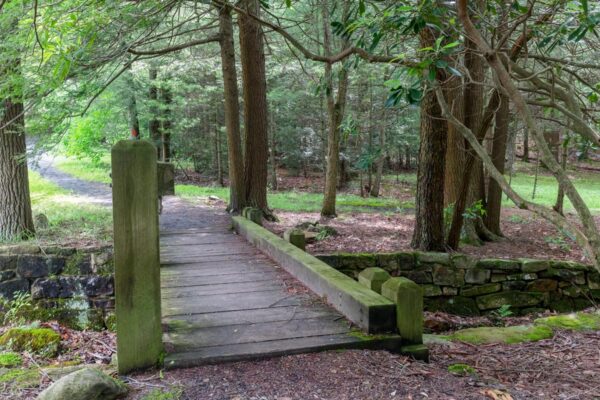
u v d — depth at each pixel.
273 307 4.25
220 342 3.40
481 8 4.51
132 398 2.71
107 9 4.08
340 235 9.58
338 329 3.66
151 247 3.03
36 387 2.90
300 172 24.25
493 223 10.16
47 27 3.51
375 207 14.66
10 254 6.43
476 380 3.18
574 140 4.66
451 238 8.05
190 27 12.88
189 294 4.71
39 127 6.22
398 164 26.48
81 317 6.36
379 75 13.80
